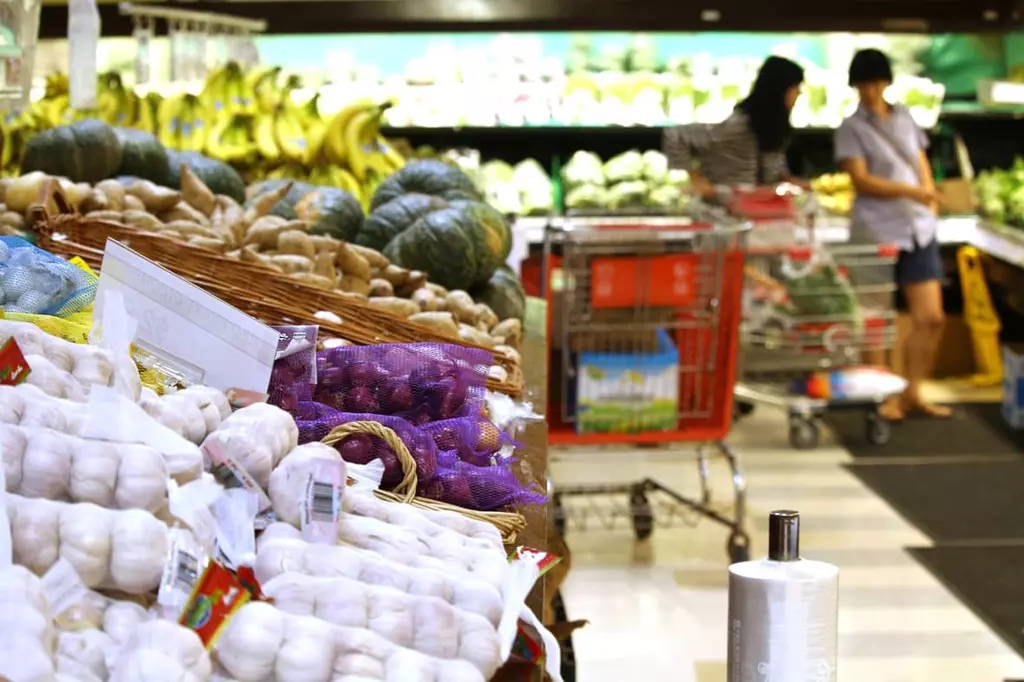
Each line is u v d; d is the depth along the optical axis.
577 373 4.21
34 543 0.88
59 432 0.96
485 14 6.88
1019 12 6.96
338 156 4.43
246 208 3.28
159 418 1.08
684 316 4.24
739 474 4.18
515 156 7.67
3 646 0.80
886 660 3.30
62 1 6.68
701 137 5.71
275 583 0.98
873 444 5.88
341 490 1.04
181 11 5.16
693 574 4.02
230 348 1.39
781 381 5.96
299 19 6.83
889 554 4.21
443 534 1.18
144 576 0.90
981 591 3.84
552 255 4.34
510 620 1.06
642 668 3.23
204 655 0.87
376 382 1.66
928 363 6.39
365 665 0.94
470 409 1.71
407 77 7.29
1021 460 5.56
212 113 4.59
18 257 1.61
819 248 5.56
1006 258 7.06
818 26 6.98
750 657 1.31
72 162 3.02
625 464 5.56
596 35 7.42
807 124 7.41
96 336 1.26
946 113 7.48
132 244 2.30
